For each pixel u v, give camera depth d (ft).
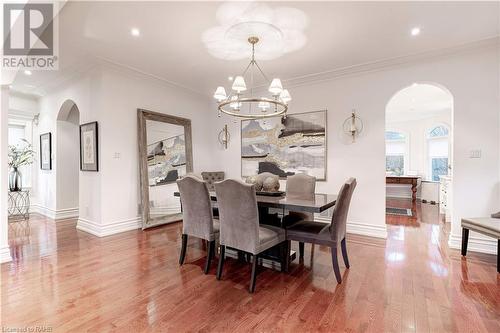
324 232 8.09
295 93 15.30
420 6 8.06
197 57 11.95
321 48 10.94
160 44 10.64
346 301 6.80
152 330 5.64
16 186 17.03
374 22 8.96
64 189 16.92
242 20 8.84
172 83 15.76
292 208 8.02
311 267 9.05
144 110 14.49
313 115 14.67
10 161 16.80
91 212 13.42
